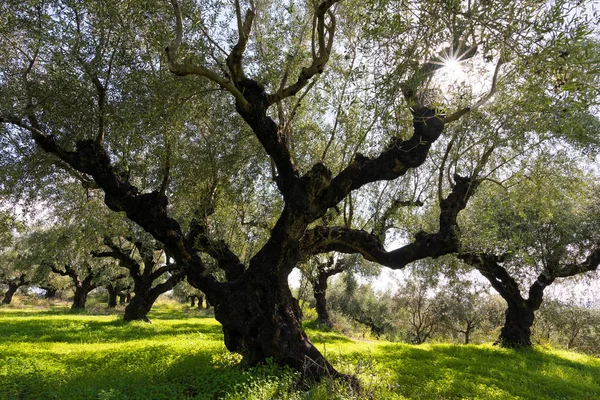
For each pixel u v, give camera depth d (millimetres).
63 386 7773
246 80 9383
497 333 27984
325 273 25938
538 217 15875
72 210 14766
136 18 9180
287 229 9266
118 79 9531
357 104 10516
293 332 8977
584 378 12094
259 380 7414
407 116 8992
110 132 10609
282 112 11570
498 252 14047
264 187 12875
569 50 4828
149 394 7367
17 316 25688
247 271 9562
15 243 33688
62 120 10461
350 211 11508
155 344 13688
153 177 12242
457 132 11703
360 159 10086
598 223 16844
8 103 9469
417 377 9984
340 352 12719
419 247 11570
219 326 21219
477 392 8891
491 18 5254
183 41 9391
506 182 12977
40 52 9391
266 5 11750
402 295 34906
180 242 9883
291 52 11227
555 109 5945
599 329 27141
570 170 12555
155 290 23422
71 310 33469
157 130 9750
